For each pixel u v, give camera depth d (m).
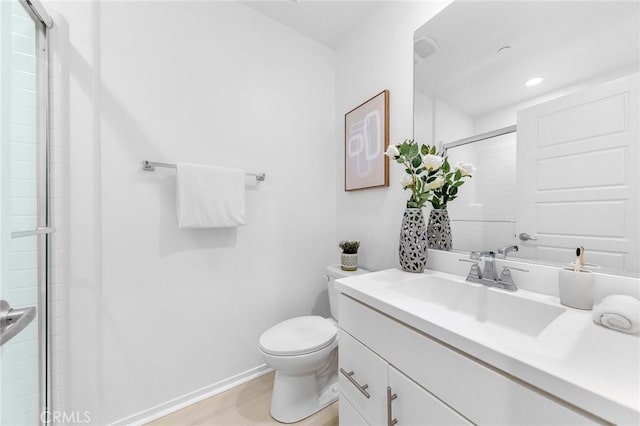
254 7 1.56
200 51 1.40
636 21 0.67
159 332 1.28
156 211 1.28
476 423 0.53
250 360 1.56
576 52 0.78
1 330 0.68
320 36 1.81
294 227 1.75
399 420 0.72
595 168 0.73
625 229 0.68
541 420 0.44
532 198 0.87
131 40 1.21
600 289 0.72
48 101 1.00
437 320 0.63
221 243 1.47
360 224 1.69
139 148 1.23
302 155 1.78
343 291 0.97
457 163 1.11
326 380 1.48
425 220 1.22
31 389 0.93
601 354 0.47
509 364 0.47
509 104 0.94
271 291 1.65
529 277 0.86
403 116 1.37
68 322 1.06
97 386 1.12
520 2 0.91
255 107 1.58
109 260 1.16
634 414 0.33
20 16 0.87
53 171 1.01
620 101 0.69
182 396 1.33
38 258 0.96
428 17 1.23
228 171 1.40
